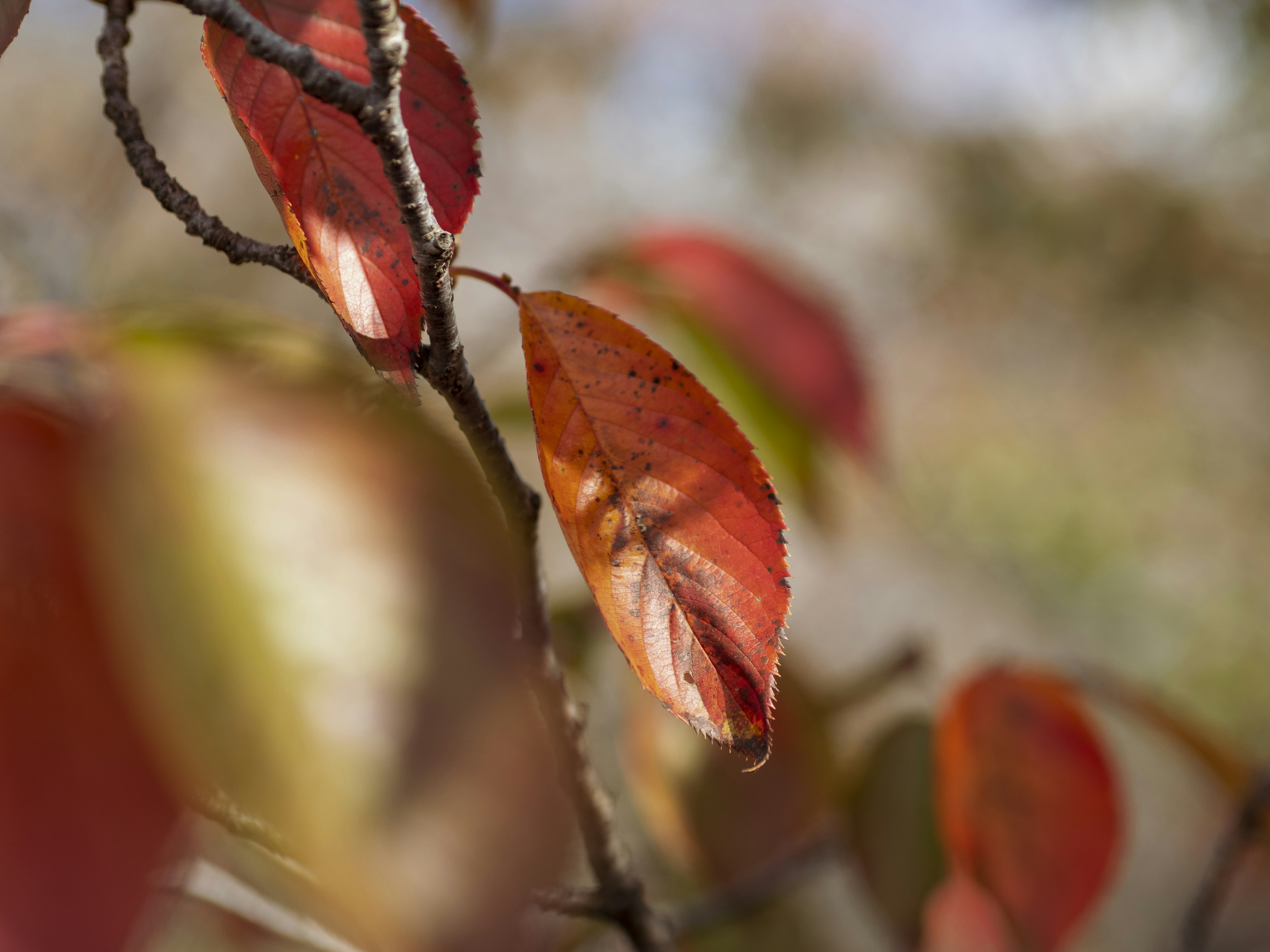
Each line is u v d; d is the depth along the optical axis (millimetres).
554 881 320
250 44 385
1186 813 1923
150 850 326
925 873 564
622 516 419
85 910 315
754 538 418
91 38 1311
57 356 366
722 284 618
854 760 590
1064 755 541
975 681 547
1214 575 3191
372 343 394
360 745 293
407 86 415
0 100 1237
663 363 421
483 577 336
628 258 620
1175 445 3670
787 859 578
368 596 310
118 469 311
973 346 4152
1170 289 3941
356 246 404
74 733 328
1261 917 1753
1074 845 538
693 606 417
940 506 3244
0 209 781
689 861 579
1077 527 3283
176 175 1354
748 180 4746
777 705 571
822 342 618
